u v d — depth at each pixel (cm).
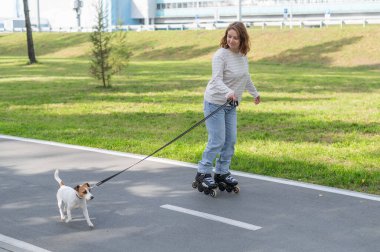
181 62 4094
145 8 8406
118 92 2119
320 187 744
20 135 1183
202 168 707
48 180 798
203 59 4344
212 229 588
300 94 2020
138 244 548
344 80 2581
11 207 671
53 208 666
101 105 1739
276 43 4331
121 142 1073
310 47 4103
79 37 5759
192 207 664
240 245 542
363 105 1689
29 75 3011
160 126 1320
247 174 817
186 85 2370
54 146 1050
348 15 7000
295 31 4516
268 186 752
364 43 3972
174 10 8388
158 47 4862
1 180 800
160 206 670
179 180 788
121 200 695
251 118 1433
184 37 5031
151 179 795
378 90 2144
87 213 596
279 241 552
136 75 2905
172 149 1001
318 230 582
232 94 646
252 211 646
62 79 2728
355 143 1067
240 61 677
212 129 688
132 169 857
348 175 795
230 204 674
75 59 4572
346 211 643
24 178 811
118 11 8350
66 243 552
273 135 1174
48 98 1939
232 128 702
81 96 1992
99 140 1098
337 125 1301
